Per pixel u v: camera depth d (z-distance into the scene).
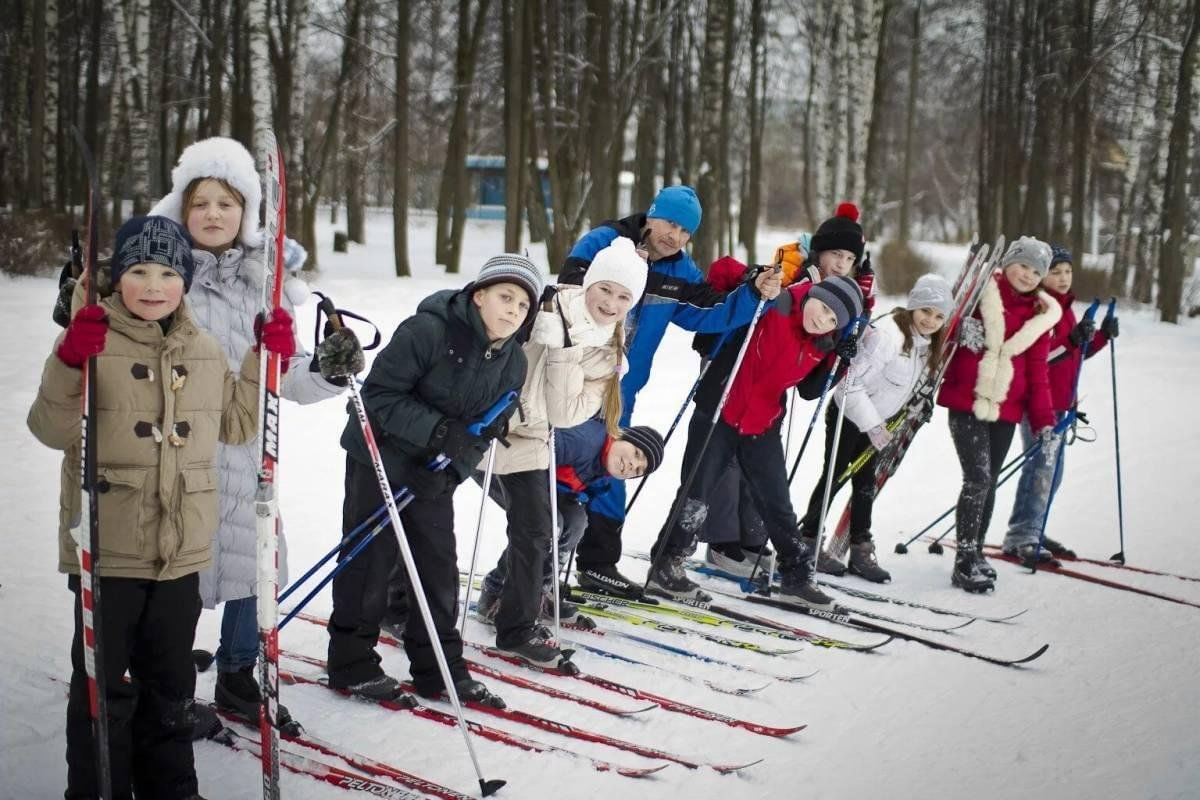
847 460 4.70
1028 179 18.58
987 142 20.77
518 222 13.87
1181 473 6.89
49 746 2.62
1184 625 4.22
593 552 4.21
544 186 23.02
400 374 2.79
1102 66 17.30
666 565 4.23
